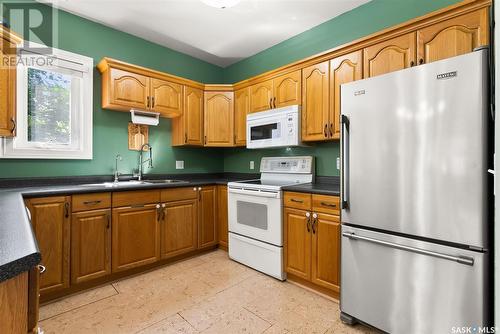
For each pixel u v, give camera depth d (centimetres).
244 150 365
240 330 163
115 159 285
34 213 184
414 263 140
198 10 253
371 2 243
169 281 230
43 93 242
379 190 153
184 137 317
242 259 268
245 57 364
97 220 214
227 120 338
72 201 201
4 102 189
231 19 270
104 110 276
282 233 232
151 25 279
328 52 235
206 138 334
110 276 226
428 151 133
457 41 168
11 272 56
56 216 193
